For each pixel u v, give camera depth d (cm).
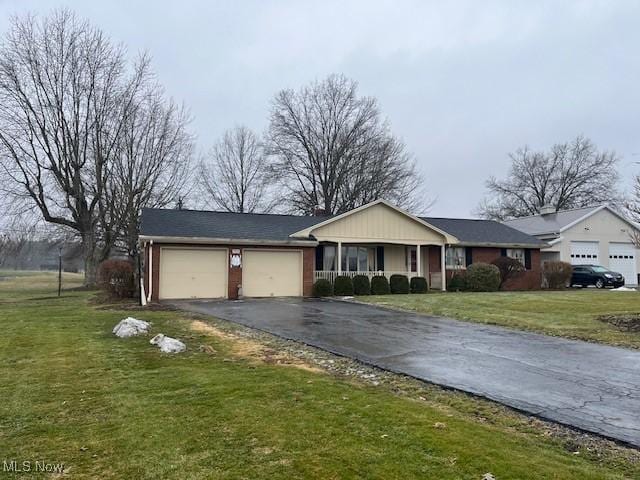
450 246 2706
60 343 957
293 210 4450
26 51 2722
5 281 4541
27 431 476
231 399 573
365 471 384
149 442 444
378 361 822
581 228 3191
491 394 630
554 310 1488
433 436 459
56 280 4722
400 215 2475
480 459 409
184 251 2067
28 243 3300
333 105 4494
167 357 832
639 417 544
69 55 2791
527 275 2780
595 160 5147
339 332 1116
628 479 387
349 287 2269
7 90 2692
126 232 2800
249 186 4719
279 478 373
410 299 1881
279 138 4559
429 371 753
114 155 2767
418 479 371
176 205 2980
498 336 1071
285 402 562
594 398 616
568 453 444
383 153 4400
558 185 5362
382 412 530
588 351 910
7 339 1007
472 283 2514
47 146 2811
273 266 2220
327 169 4450
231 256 2127
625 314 1369
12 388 634
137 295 2086
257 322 1276
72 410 540
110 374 707
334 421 497
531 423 529
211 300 1998
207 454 417
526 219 3653
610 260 3250
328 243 2434
